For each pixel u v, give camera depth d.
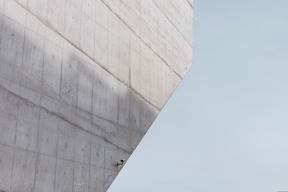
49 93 8.75
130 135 11.81
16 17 8.04
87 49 10.23
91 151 9.97
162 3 14.73
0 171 7.34
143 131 12.57
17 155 7.74
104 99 10.74
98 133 10.31
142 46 13.01
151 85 13.36
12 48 7.88
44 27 8.80
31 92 8.23
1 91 7.52
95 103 10.34
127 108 11.80
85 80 10.02
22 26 8.18
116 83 11.39
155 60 13.76
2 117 7.50
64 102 9.20
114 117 11.12
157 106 13.62
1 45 7.64
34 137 8.20
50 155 8.59
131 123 11.94
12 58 7.86
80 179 9.48
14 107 7.79
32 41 8.41
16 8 8.05
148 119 12.95
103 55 10.91
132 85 12.21
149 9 13.72
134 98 12.24
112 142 10.89
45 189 8.38
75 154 9.38
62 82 9.19
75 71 9.68
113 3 11.62
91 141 10.00
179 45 15.79
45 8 8.88
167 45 14.80
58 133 8.89
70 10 9.72
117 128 11.20
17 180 7.70
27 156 7.97
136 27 12.78
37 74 8.45
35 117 8.28
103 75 10.80
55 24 9.16
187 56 16.41
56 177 8.71
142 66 12.90
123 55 11.88
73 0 9.86
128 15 12.38
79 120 9.64
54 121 8.81
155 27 14.02
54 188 8.64
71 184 9.17
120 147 11.23
